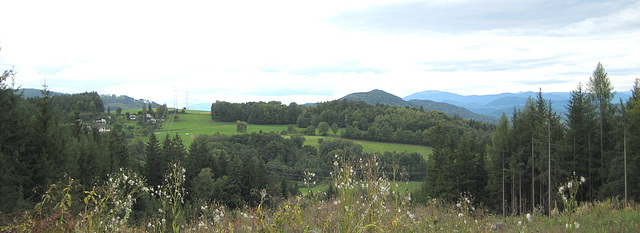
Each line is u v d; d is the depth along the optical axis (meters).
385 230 5.02
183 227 5.47
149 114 124.94
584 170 26.36
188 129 104.00
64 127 32.31
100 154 34.03
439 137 35.66
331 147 68.62
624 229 7.92
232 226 5.18
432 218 6.78
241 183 40.50
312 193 6.31
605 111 26.59
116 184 4.95
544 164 26.94
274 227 5.05
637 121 22.30
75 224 4.38
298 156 67.19
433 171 34.22
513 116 35.56
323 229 5.14
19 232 4.35
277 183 43.53
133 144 73.50
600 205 11.02
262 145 76.25
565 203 4.59
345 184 5.36
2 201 16.00
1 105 18.89
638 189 22.50
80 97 105.62
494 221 10.40
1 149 19.23
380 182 5.71
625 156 22.03
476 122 82.12
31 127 22.12
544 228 8.41
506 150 31.78
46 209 4.65
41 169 21.34
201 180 37.75
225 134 87.69
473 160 33.06
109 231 4.78
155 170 42.59
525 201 29.62
